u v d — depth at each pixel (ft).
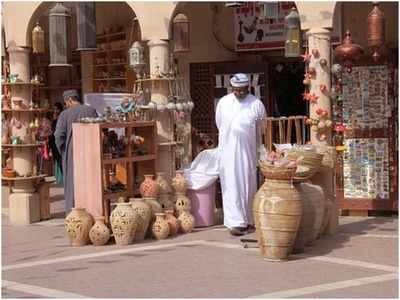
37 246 33.04
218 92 44.27
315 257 28.86
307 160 30.01
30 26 39.81
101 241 32.22
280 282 24.89
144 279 25.82
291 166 27.94
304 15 33.09
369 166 38.60
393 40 38.14
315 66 32.99
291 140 39.19
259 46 43.75
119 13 49.83
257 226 28.45
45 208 40.98
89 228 32.50
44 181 41.27
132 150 34.88
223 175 34.09
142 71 37.29
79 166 33.14
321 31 32.83
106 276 26.48
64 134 35.83
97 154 32.65
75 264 28.73
